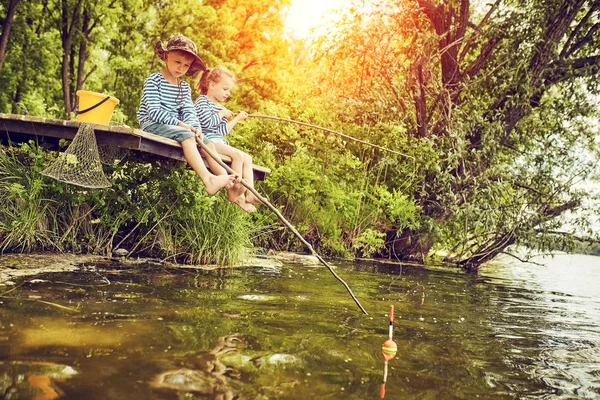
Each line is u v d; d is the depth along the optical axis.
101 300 2.77
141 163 5.04
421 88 8.52
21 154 4.62
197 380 1.66
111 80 20.08
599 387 2.05
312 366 1.95
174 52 4.55
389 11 8.80
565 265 10.40
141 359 1.82
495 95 8.48
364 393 1.72
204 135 5.05
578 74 8.37
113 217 4.84
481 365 2.23
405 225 7.70
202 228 5.03
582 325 3.49
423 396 1.76
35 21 16.62
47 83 17.50
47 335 2.02
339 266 6.02
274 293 3.56
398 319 3.10
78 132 4.18
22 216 4.24
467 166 8.23
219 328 2.39
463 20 8.87
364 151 8.33
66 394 1.46
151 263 4.46
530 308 4.17
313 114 8.18
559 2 7.78
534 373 2.18
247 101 20.67
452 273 6.77
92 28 17.12
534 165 8.45
